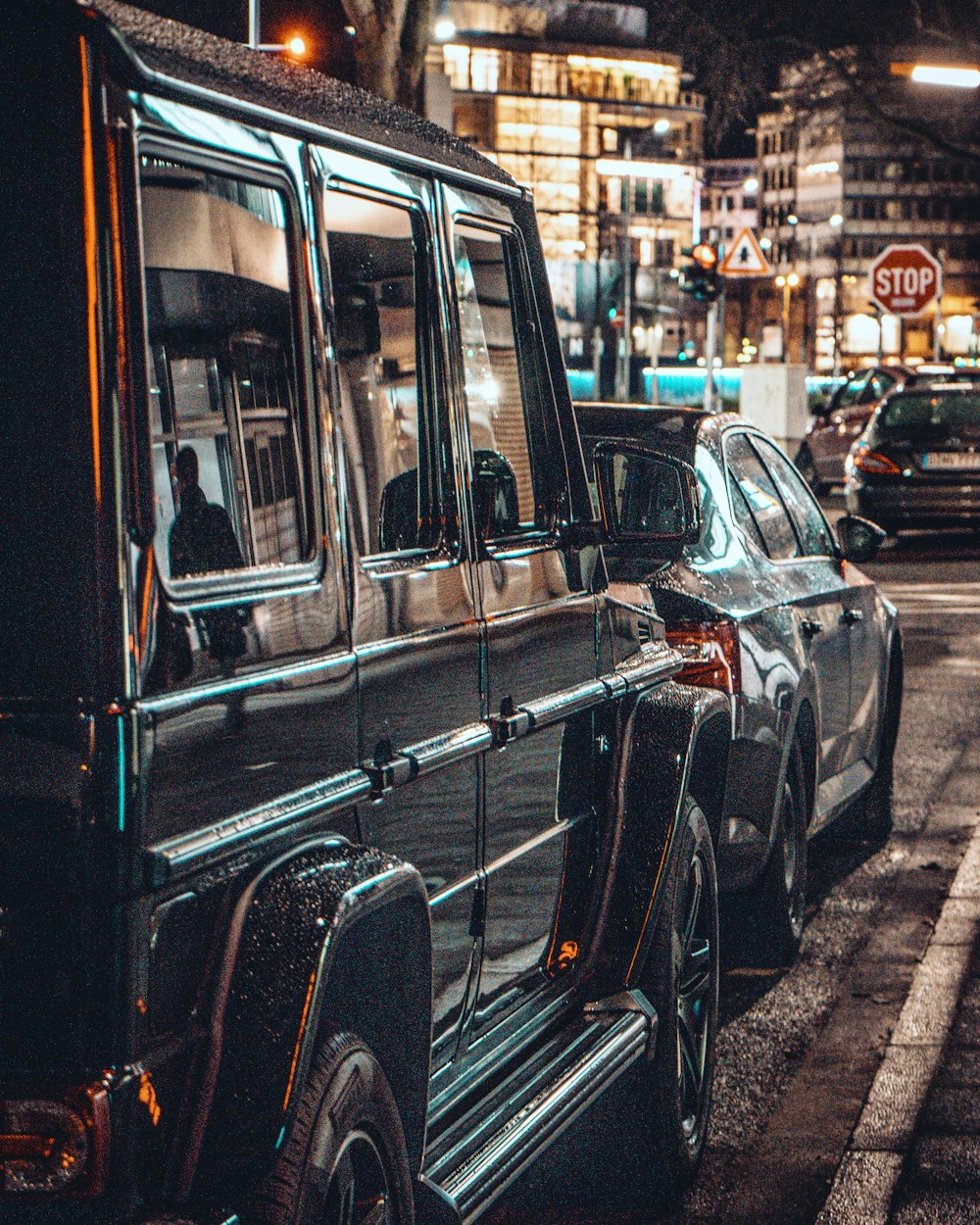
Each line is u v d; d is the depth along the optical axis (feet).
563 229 415.64
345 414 10.71
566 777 14.40
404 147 11.89
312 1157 9.19
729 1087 18.98
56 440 8.16
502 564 12.99
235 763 8.95
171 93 8.94
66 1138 7.97
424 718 11.39
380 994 10.62
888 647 29.76
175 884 8.40
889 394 81.25
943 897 26.96
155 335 8.71
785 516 26.11
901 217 538.06
